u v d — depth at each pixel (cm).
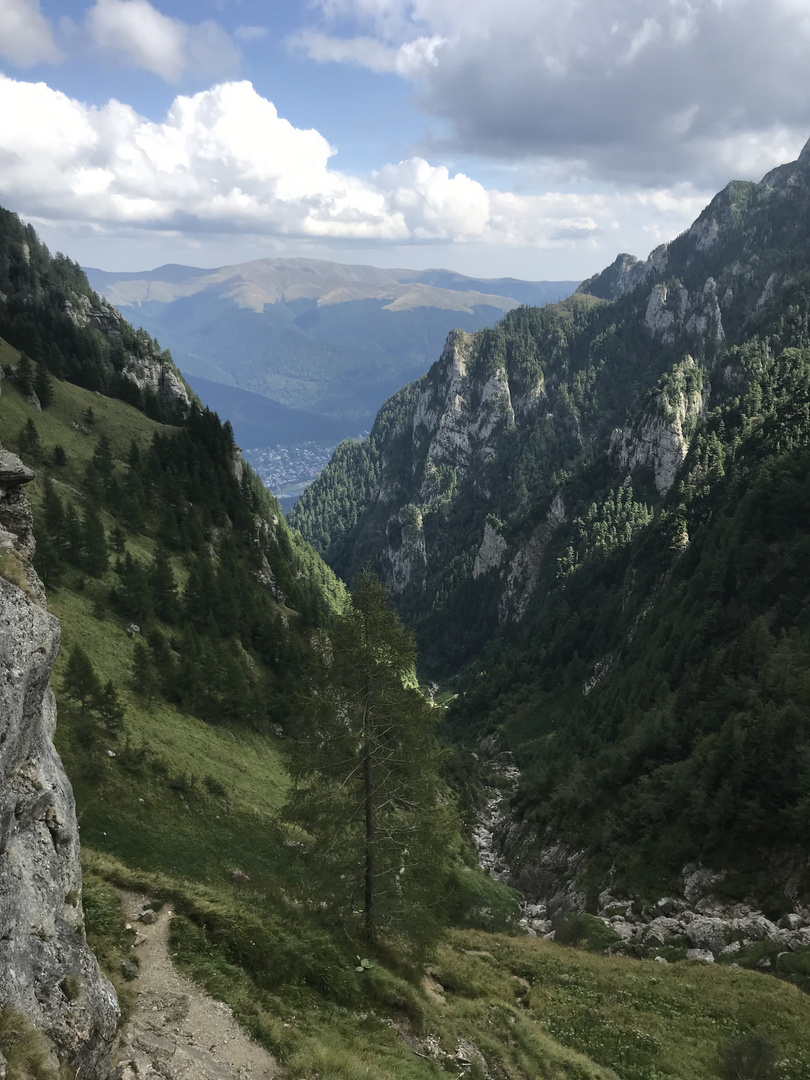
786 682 6444
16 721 1381
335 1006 2161
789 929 4216
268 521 17450
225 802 4966
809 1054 2861
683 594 12912
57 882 1526
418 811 2686
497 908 6331
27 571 1672
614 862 6256
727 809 5419
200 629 8712
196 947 2130
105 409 14475
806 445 11781
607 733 10431
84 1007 1394
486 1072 2269
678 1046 2900
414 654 2592
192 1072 1577
